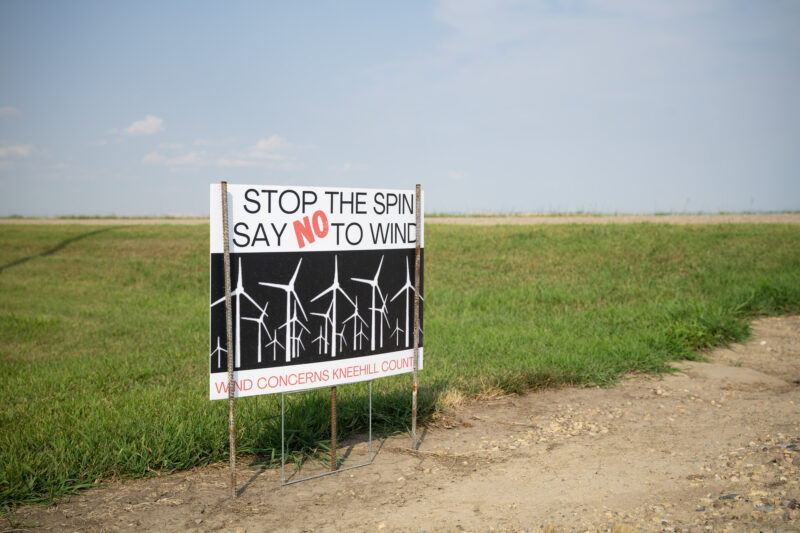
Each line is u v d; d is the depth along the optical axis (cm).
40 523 366
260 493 412
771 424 527
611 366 729
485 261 1873
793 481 388
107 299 1559
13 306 1455
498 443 503
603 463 450
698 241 1911
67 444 468
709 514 349
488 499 392
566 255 1866
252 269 423
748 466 424
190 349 915
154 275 1975
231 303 415
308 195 445
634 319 984
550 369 696
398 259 494
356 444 511
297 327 442
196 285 1794
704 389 656
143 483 429
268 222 429
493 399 634
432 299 1336
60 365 825
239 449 474
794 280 1185
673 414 571
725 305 1038
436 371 712
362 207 472
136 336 1044
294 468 460
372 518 370
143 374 753
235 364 418
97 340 1019
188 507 389
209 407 560
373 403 568
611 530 332
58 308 1410
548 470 440
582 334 925
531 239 2209
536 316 1103
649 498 380
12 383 718
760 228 2109
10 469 407
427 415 570
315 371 450
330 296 457
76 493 409
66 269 2161
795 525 322
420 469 452
